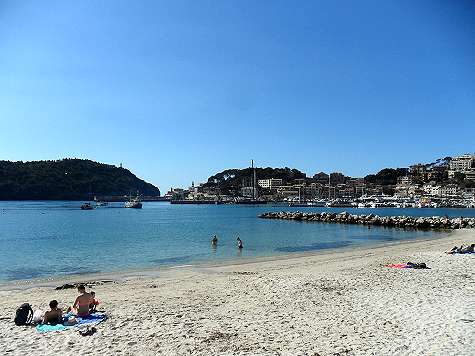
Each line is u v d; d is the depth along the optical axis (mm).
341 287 20484
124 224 97438
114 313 16281
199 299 18812
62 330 13984
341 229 77500
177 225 93125
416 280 21812
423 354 11133
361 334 13070
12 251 45281
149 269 31203
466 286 20016
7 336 13367
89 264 35312
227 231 74125
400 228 78875
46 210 177750
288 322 14711
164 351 11930
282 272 26406
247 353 11664
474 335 12594
